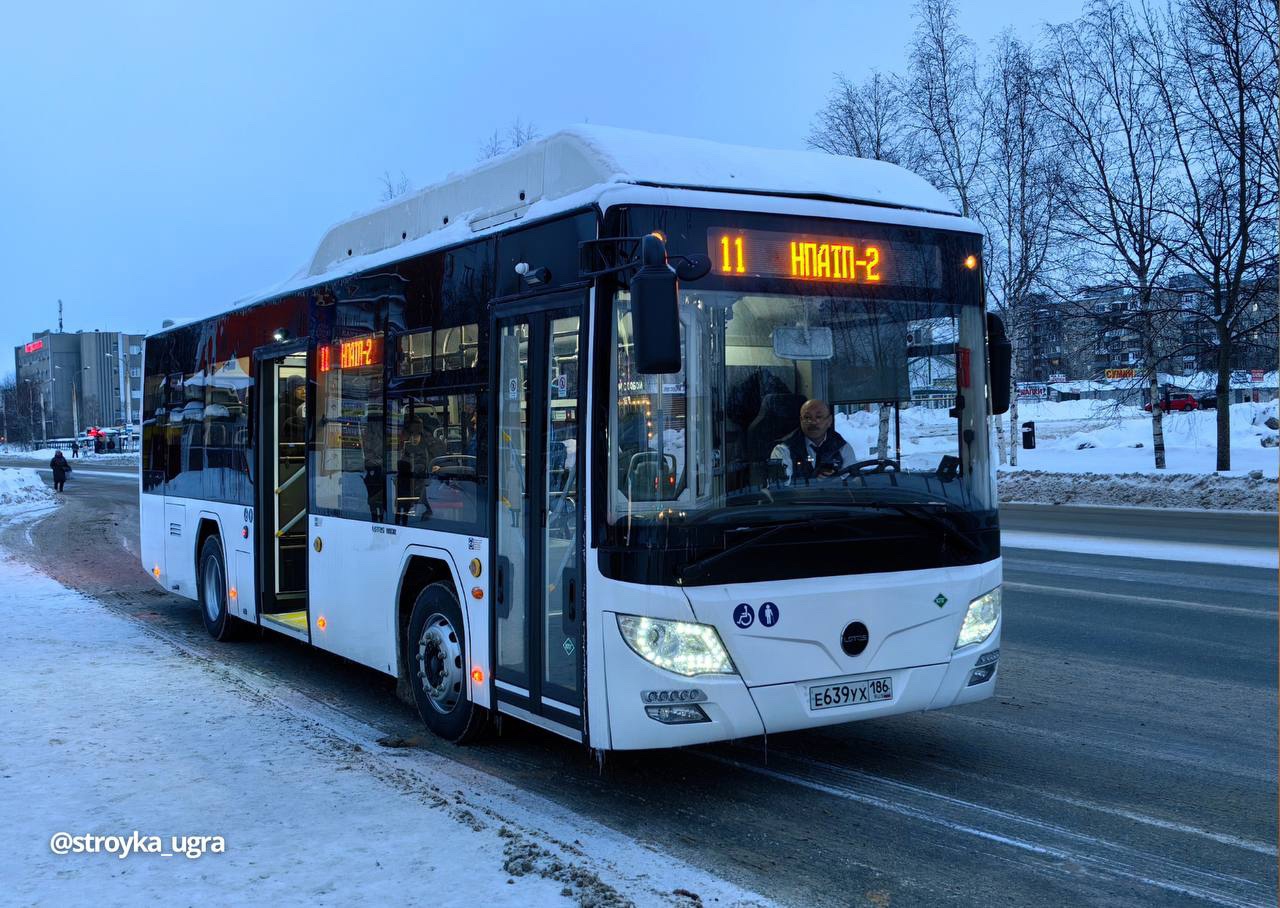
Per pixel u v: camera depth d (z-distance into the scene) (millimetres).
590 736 5070
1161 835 4879
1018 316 34094
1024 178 33188
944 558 5477
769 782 5703
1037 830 4953
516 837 4688
